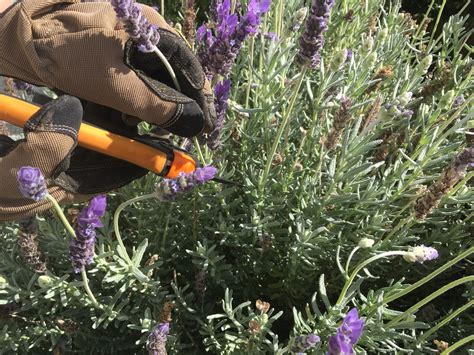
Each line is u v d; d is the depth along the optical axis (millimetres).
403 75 558
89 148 260
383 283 472
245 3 516
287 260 440
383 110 350
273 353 364
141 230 449
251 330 335
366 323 338
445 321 337
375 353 414
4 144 269
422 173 449
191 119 269
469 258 473
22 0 259
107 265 361
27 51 245
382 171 465
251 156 476
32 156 230
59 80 248
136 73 250
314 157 464
